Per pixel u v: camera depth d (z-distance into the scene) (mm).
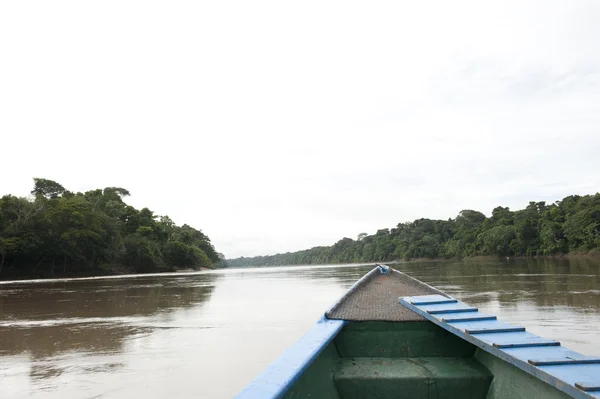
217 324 9945
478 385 3195
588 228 53219
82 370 6188
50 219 47312
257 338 8188
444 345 3949
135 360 6699
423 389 3199
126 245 63000
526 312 9664
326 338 3094
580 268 28406
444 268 39562
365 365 3557
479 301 11828
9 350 7672
